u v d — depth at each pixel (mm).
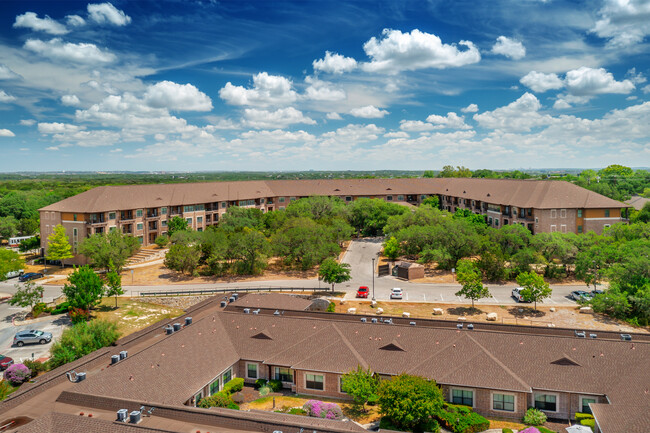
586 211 99812
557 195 101562
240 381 43438
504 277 78812
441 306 67500
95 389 33875
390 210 118500
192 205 116875
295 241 87438
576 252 78062
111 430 27844
